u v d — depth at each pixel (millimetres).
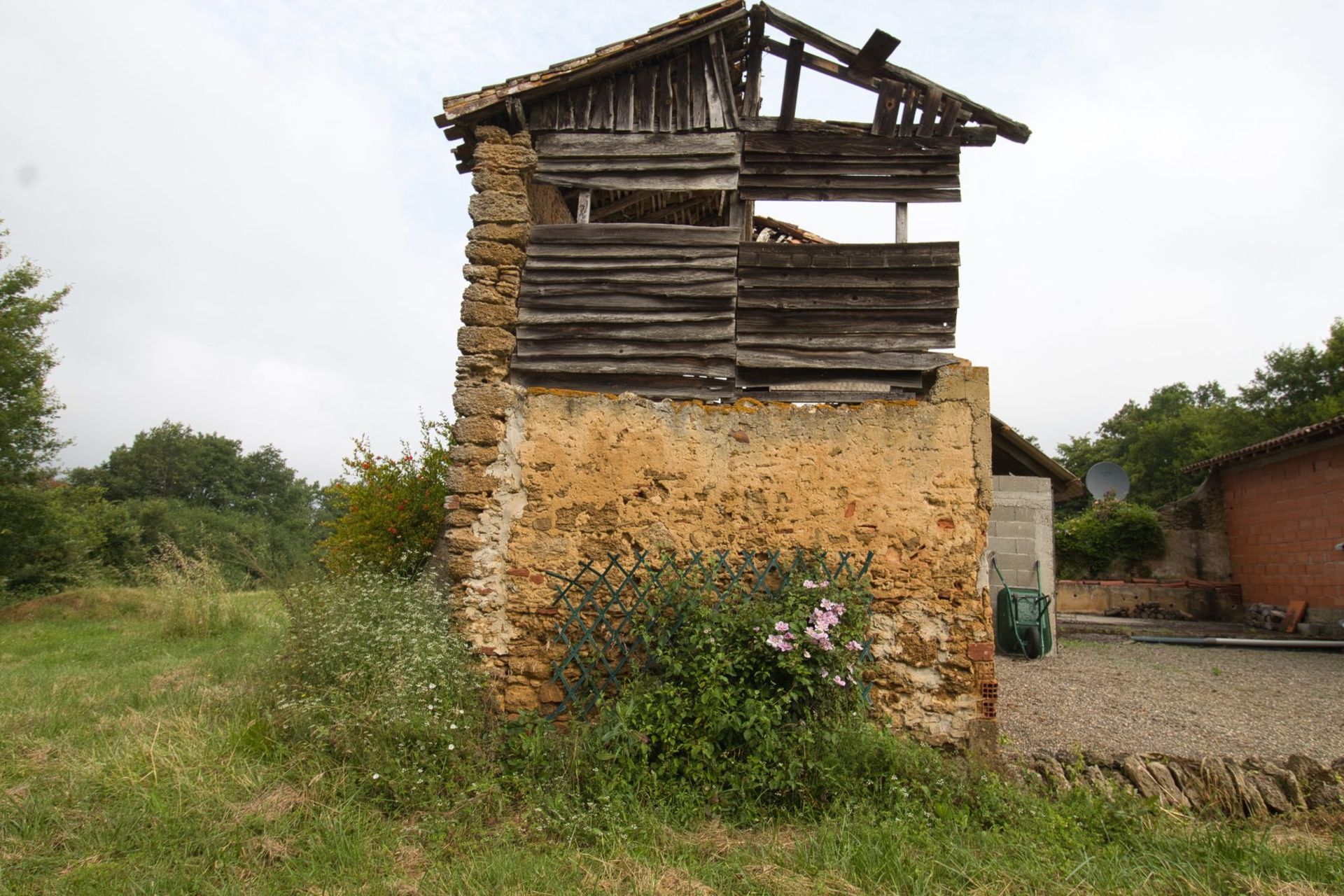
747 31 7770
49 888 3678
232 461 53375
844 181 7559
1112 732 7371
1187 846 4332
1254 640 13797
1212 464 20500
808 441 6441
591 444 6512
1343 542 15859
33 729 6172
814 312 7172
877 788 5074
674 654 5789
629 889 3848
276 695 6121
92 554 29719
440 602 6449
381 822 4617
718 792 5078
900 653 6059
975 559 6129
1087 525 22906
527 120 7633
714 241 7305
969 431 6320
